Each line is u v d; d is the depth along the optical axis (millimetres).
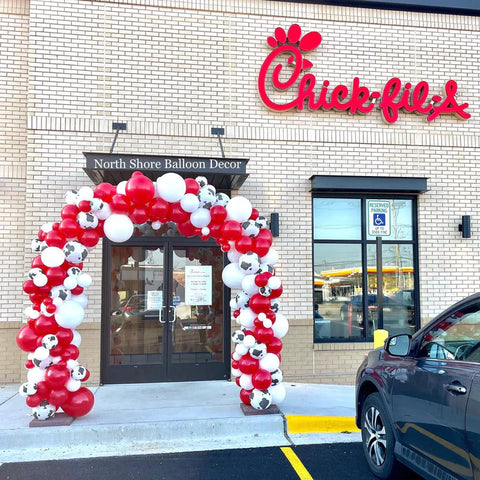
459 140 8289
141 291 7371
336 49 8031
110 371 7148
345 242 8023
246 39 7805
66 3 7336
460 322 3348
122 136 7348
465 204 8219
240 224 5359
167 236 7445
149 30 7543
